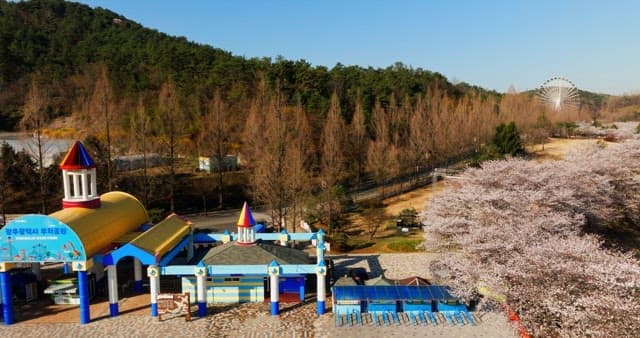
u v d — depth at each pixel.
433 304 23.25
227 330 21.61
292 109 65.00
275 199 40.41
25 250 21.62
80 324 22.22
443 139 66.19
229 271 23.41
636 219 37.75
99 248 23.50
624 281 17.69
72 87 78.50
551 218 26.25
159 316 22.78
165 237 26.09
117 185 45.19
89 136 50.53
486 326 21.69
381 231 41.53
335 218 42.25
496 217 26.27
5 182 42.47
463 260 23.61
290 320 22.72
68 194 25.16
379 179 57.41
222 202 51.66
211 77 76.94
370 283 25.19
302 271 23.44
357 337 20.77
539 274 19.17
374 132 68.44
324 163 48.34
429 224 28.95
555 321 19.00
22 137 60.88
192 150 61.16
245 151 54.06
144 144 45.91
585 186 34.69
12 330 21.59
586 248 20.67
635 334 15.48
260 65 83.94
